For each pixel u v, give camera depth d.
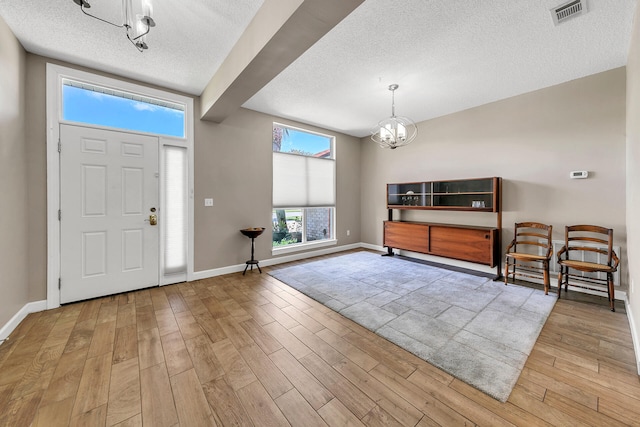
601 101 2.95
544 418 1.34
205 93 3.32
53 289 2.65
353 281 3.53
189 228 3.52
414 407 1.42
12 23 2.11
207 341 2.06
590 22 2.11
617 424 1.30
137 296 2.99
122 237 3.06
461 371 1.71
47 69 2.59
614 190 2.89
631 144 2.38
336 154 5.45
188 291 3.17
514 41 2.37
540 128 3.39
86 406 1.42
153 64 2.76
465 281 3.52
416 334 2.17
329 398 1.48
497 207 3.66
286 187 4.70
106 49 2.49
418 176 4.80
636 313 2.02
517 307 2.68
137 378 1.64
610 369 1.72
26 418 1.33
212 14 2.04
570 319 2.42
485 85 3.28
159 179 3.29
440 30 2.22
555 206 3.29
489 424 1.30
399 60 2.69
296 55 2.04
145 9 1.48
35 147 2.55
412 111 4.21
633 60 2.19
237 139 3.96
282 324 2.35
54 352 1.90
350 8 1.54
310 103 3.86
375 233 5.67
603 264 2.84
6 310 2.13
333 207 5.45
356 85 3.27
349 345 2.02
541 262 3.43
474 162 4.04
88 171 2.84
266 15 1.89
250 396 1.50
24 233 2.45
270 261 4.39
